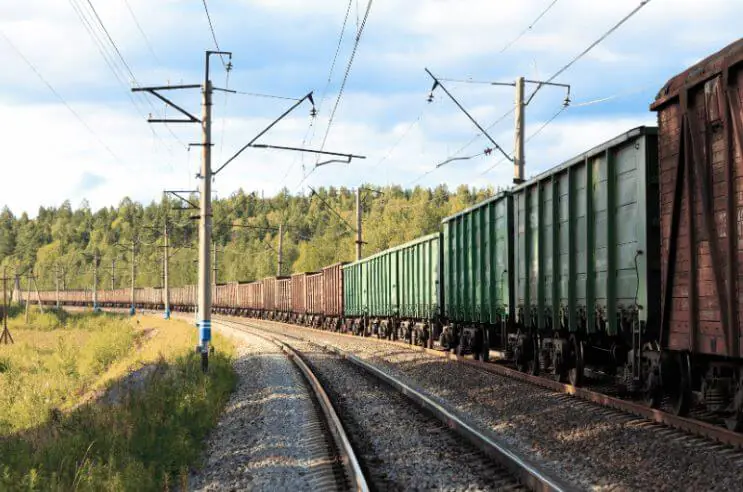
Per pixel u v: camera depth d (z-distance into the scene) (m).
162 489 8.71
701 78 9.05
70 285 188.38
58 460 10.17
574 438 9.77
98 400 20.22
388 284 33.31
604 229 12.12
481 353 20.72
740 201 8.34
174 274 131.38
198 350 20.64
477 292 20.03
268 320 70.69
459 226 21.95
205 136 21.36
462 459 8.93
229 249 162.88
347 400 14.84
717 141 8.89
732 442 8.68
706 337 9.12
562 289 14.09
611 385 14.34
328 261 101.69
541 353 15.67
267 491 8.23
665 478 7.59
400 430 11.13
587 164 12.70
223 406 15.05
